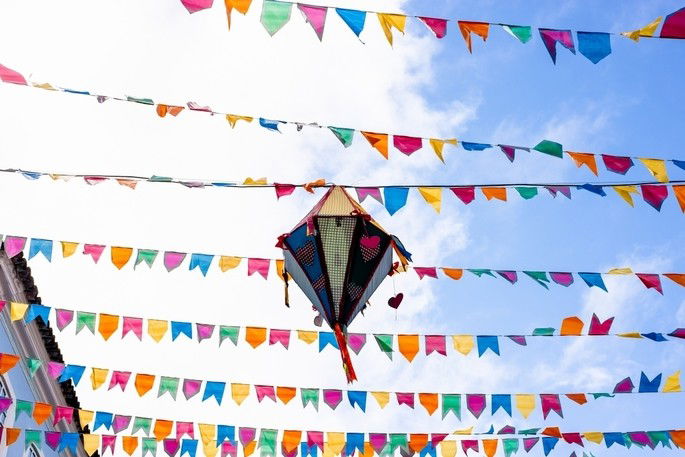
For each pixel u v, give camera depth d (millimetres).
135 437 8516
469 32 5320
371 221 6453
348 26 5043
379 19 5195
